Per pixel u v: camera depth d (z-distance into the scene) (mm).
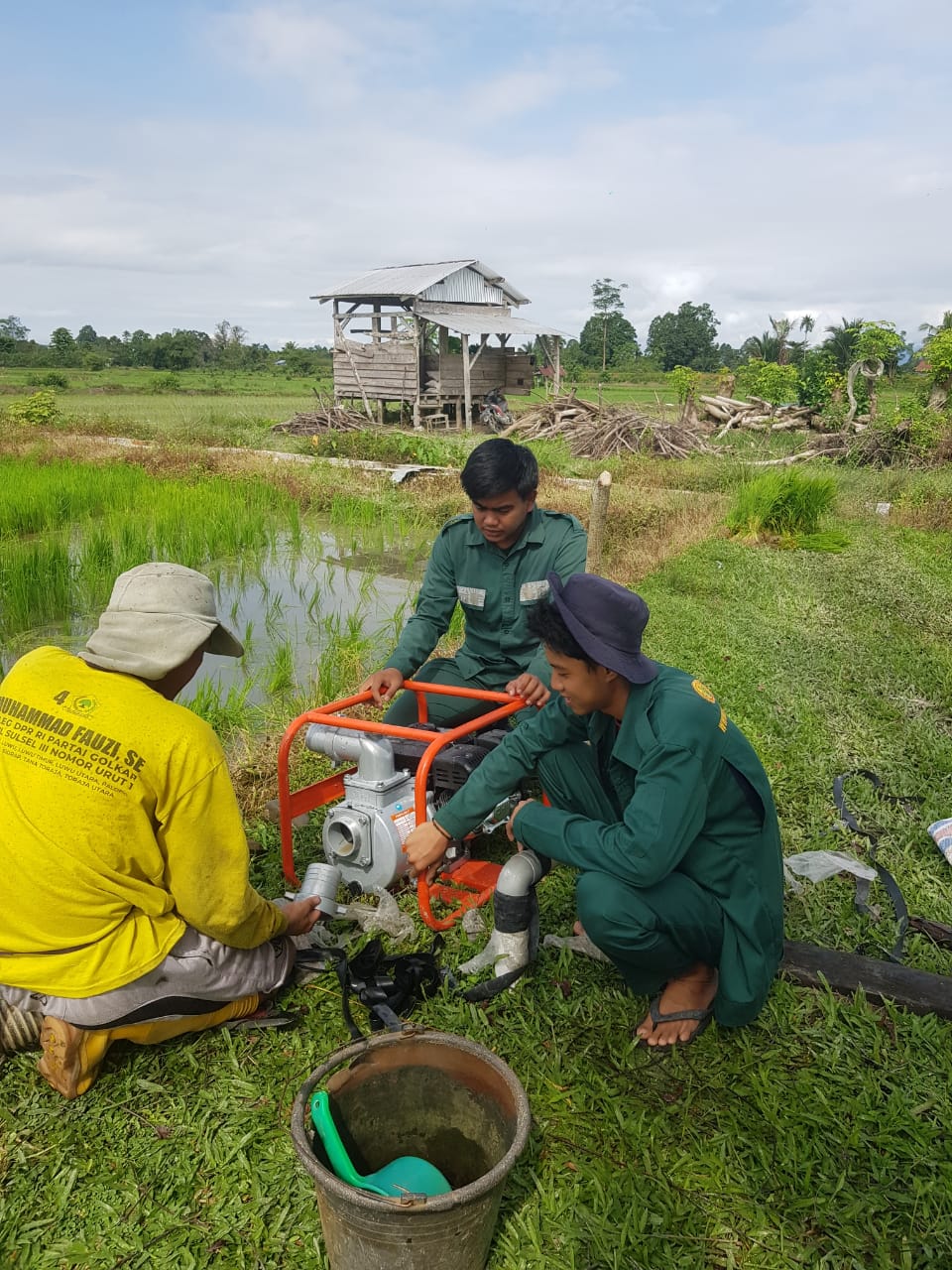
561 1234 2070
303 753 4668
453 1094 2201
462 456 17656
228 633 2592
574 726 2820
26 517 11625
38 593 8047
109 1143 2326
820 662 6102
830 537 10781
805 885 3473
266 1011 2785
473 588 3938
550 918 3332
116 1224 2107
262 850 3734
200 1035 2701
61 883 2320
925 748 4641
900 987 2822
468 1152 2238
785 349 50969
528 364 27547
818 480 11180
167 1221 2111
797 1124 2355
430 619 4023
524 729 2834
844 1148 2287
